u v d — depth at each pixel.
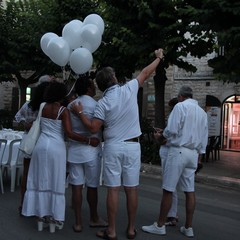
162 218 5.20
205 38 11.27
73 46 6.18
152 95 18.89
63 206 5.01
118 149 4.73
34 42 16.59
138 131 4.89
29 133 5.09
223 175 10.28
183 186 5.18
